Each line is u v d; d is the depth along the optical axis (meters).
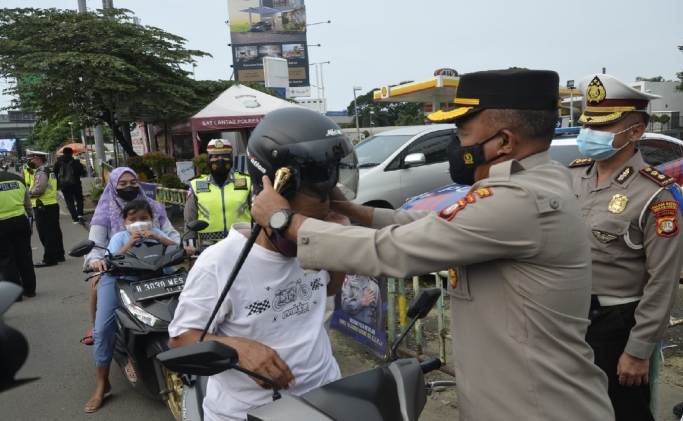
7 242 5.96
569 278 1.34
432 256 1.29
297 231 1.38
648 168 2.13
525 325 1.33
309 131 1.43
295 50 38.16
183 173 12.12
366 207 1.80
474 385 1.43
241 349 1.50
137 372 3.34
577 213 1.38
